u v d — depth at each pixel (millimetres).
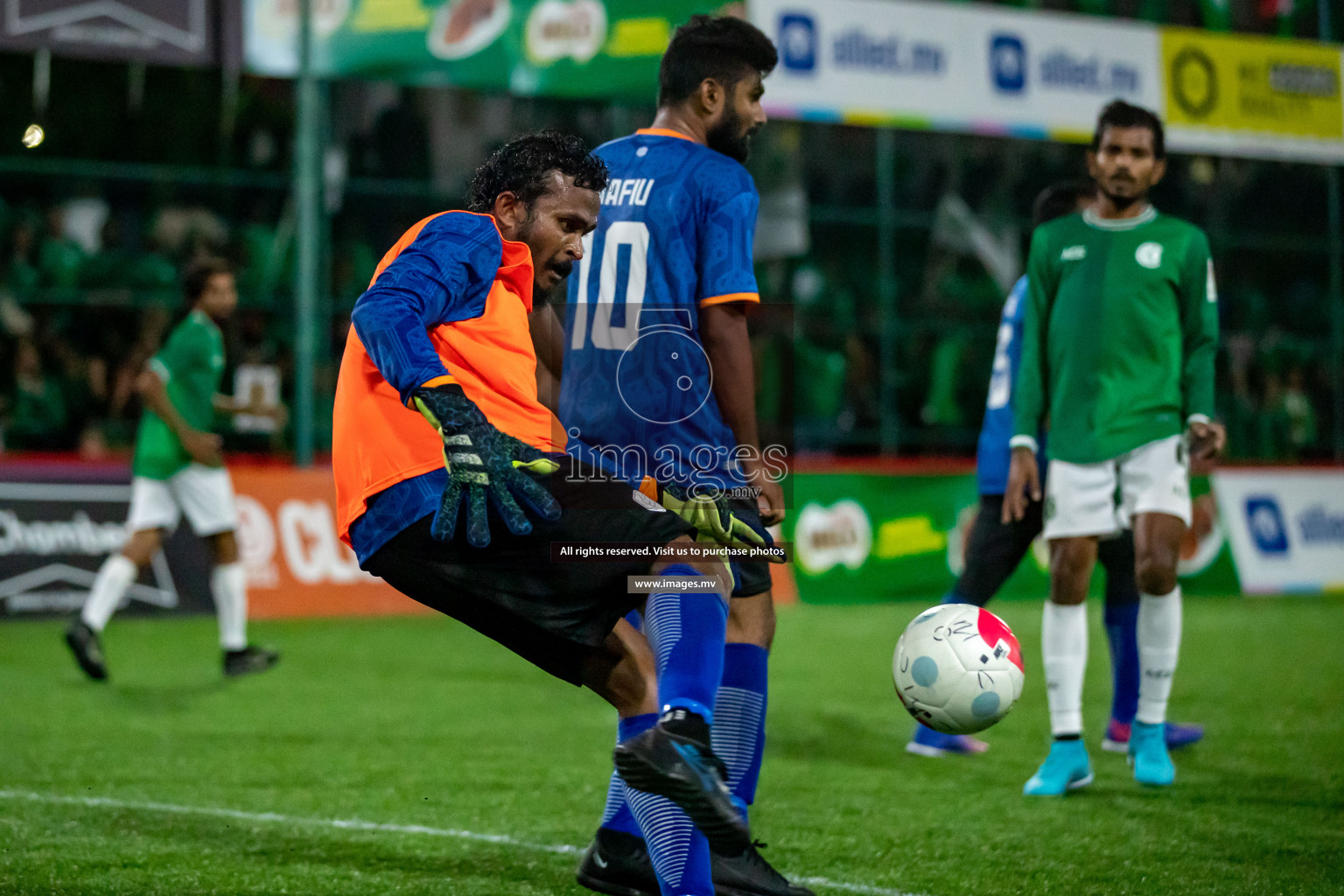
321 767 17281
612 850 11086
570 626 9336
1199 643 30484
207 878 12086
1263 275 53500
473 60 38688
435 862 12734
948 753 18453
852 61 40406
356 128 49219
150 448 24516
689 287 11625
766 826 14289
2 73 46438
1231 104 43969
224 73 48656
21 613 32094
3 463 32562
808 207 50812
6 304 42750
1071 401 16078
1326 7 46469
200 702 22422
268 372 42562
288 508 35062
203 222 46906
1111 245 16125
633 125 51344
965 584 19391
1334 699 23016
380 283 9102
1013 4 49312
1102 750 18656
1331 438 50594
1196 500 28016
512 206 9922
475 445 8703
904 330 46469
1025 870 12508
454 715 21438
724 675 11906
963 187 53188
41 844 13227
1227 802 15398
